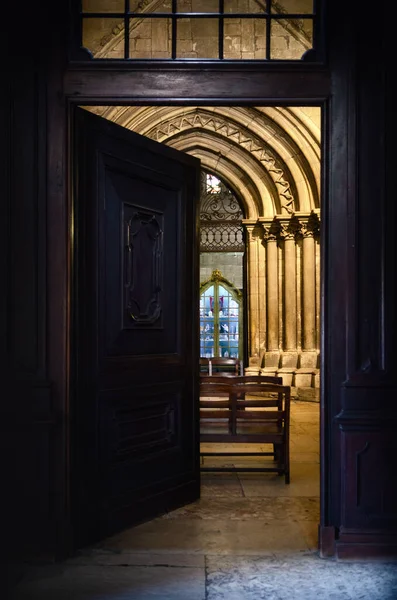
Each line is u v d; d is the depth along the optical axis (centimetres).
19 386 434
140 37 1179
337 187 448
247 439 633
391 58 446
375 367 444
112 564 424
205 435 636
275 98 449
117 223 499
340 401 445
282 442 637
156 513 527
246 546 456
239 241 2498
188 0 1196
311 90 450
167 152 550
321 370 450
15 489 430
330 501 443
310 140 1368
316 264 1434
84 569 416
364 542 432
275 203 1505
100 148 481
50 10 446
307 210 1422
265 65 450
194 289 584
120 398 494
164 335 548
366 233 447
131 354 511
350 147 447
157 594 376
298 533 484
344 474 439
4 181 438
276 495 593
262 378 675
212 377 680
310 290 1431
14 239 439
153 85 448
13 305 438
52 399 438
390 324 443
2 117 438
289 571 412
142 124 1373
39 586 388
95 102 449
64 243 441
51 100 444
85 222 465
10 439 430
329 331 448
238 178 1551
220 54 459
